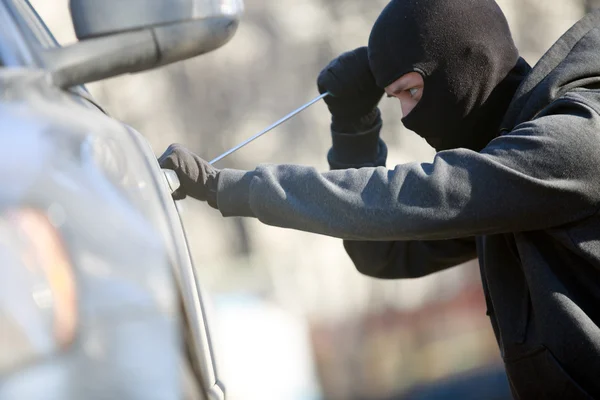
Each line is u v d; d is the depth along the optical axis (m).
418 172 3.79
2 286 1.91
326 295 20.81
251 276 20.61
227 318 18.22
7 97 2.35
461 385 19.97
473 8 4.28
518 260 4.08
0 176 2.04
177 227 2.88
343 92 4.76
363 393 19.84
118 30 2.87
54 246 2.02
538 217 3.75
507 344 4.06
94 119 2.63
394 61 4.34
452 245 5.05
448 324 20.36
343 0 22.06
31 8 3.18
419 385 20.16
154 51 2.92
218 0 2.96
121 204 2.28
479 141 4.45
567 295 3.86
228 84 21.47
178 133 21.16
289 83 21.64
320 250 21.27
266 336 17.89
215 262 21.08
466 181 3.74
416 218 3.74
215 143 21.38
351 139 4.91
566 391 3.87
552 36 21.56
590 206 3.78
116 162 2.46
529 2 21.55
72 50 2.86
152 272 2.21
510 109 4.09
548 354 3.89
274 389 17.41
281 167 3.93
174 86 21.31
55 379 1.91
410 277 5.23
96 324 2.01
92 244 2.10
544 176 3.71
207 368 2.81
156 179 2.82
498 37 4.32
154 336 2.11
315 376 19.22
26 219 2.00
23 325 1.90
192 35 2.94
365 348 20.25
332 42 21.75
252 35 21.69
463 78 4.30
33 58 2.79
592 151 3.72
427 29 4.25
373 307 20.72
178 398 2.10
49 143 2.21
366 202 3.78
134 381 2.02
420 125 4.41
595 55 4.00
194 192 3.97
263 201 3.84
